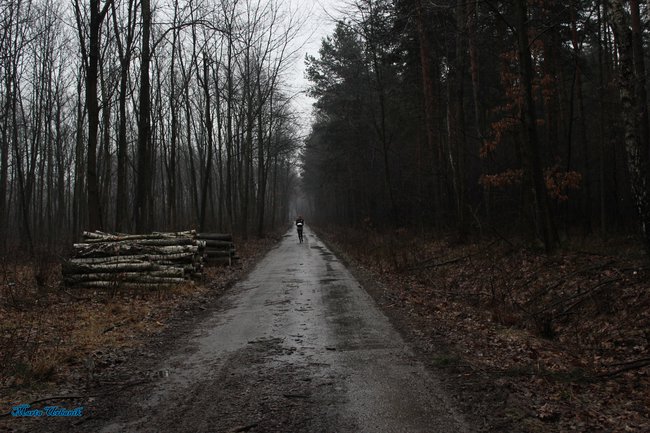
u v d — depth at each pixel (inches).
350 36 1173.1
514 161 905.5
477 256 556.7
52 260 562.6
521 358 234.4
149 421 166.4
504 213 862.5
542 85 684.7
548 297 356.8
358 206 1796.3
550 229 473.4
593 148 1055.6
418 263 606.9
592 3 643.5
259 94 1240.8
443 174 886.4
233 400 184.9
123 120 697.6
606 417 162.4
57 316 339.0
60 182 1205.1
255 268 691.4
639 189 326.0
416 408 173.6
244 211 1274.6
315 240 1450.5
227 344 273.0
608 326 273.6
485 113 888.3
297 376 212.5
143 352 258.5
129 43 674.8
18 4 806.5
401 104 1144.8
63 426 162.9
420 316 339.6
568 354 241.8
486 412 169.0
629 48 323.9
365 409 173.5
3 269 508.4
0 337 268.4
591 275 358.3
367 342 270.5
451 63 805.2
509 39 738.2
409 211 1279.5
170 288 448.1
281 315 352.2
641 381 196.4
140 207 673.6
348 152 1476.4
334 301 406.0
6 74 856.9
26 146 1087.6
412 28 780.0
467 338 275.7
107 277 446.6
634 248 450.9
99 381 209.6
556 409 170.2
